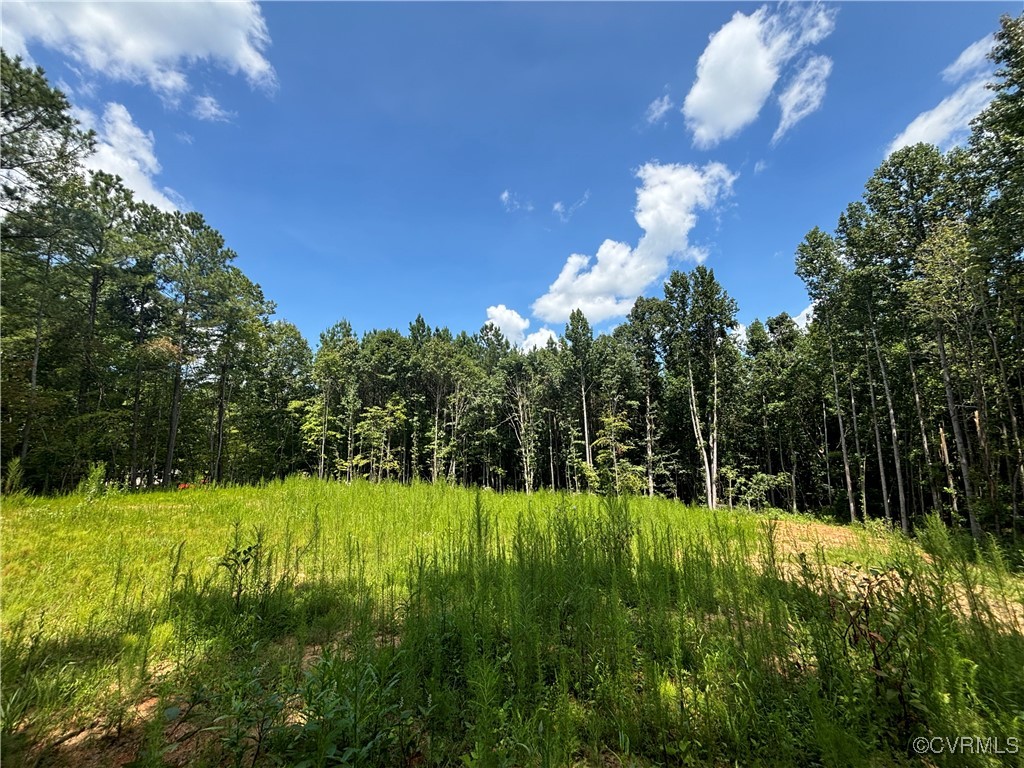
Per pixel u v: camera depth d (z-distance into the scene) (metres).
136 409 24.22
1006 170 13.30
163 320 25.50
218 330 26.25
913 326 20.48
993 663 2.74
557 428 44.84
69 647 3.47
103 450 23.08
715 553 5.64
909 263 20.44
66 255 18.27
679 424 37.34
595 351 39.72
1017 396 18.50
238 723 2.27
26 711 2.64
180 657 3.43
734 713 2.62
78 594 4.76
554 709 2.64
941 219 18.73
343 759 2.06
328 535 7.48
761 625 3.28
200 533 7.67
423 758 2.44
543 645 3.36
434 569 4.48
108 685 2.98
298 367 42.53
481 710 2.41
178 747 2.48
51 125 14.59
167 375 25.77
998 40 12.84
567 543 5.16
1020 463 15.13
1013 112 12.59
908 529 21.45
